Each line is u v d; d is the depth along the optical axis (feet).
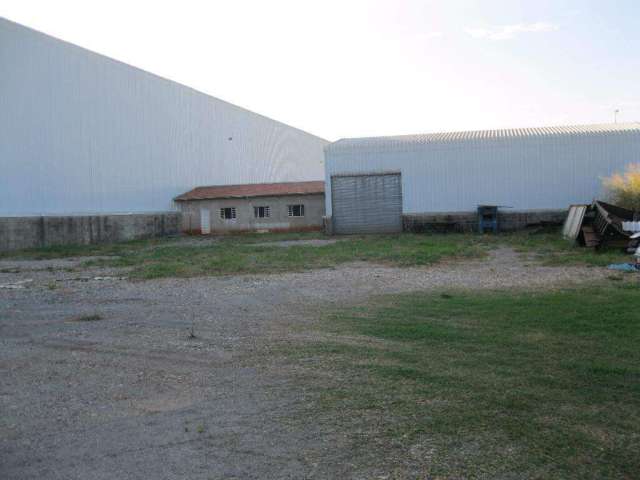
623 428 15.26
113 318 32.40
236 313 32.68
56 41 93.35
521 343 23.66
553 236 84.94
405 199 106.63
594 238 62.39
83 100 98.58
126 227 107.86
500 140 102.73
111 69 104.99
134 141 110.73
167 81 120.37
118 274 53.62
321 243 84.89
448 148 104.88
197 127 130.21
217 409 17.42
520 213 101.86
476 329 26.43
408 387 18.76
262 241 94.58
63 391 19.56
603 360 20.98
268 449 14.53
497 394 17.84
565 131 102.58
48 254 79.66
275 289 41.16
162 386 19.80
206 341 26.09
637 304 30.45
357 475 13.07
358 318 29.99
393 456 13.96
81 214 97.60
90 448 14.92
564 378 19.17
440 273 47.37
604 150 98.53
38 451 14.84
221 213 123.03
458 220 104.68
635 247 56.90
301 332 27.22
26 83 88.02
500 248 68.85
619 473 13.00
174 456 14.30
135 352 24.49
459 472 13.11
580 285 38.09
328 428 15.70
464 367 20.70
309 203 120.06
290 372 20.85
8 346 26.25
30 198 88.58
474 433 15.11
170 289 43.04
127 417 16.99
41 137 90.48
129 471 13.61
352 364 21.54
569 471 13.10
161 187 118.32
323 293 38.78
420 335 25.61
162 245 93.15
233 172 143.95
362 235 103.50
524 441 14.58
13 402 18.56
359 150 107.96
